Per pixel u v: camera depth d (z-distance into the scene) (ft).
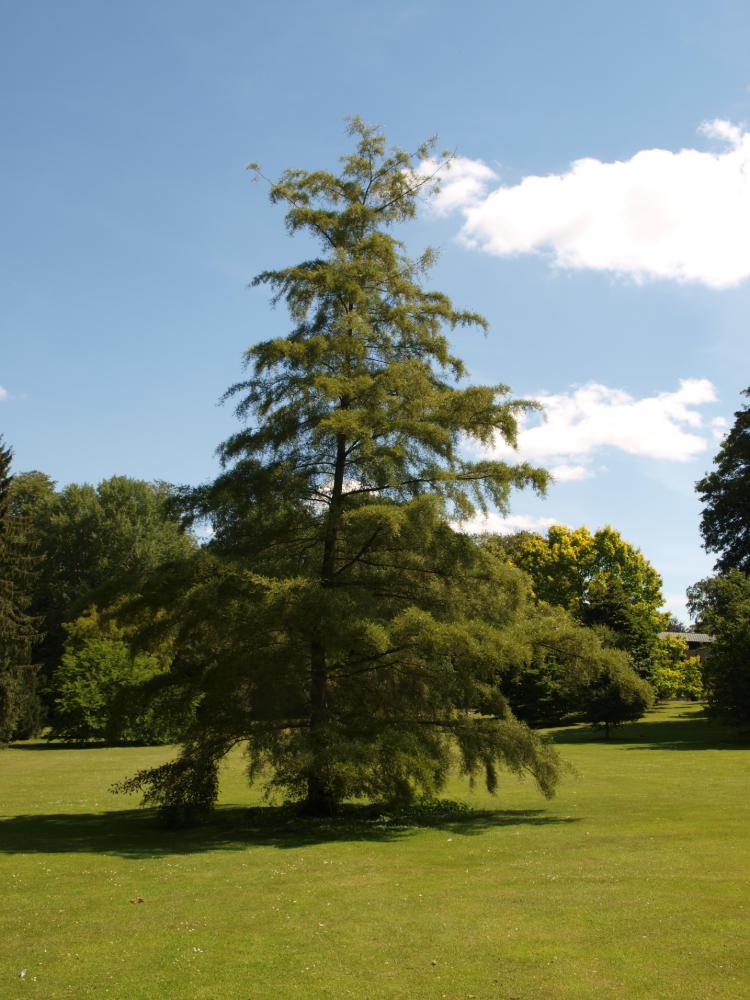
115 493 223.92
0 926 29.35
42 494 239.71
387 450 51.80
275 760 48.65
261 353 55.01
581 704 148.77
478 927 27.63
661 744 122.31
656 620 189.37
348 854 42.45
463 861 39.78
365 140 62.28
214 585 49.11
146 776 55.06
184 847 46.44
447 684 53.11
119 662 152.25
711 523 157.38
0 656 134.62
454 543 52.29
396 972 23.38
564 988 21.65
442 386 58.03
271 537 55.57
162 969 24.16
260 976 23.34
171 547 220.23
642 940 25.40
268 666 52.70
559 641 54.95
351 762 46.50
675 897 30.63
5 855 44.34
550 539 215.72
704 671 133.08
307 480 55.88
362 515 48.60
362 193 62.39
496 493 53.83
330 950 25.55
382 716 54.44
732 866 36.32
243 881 36.29
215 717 53.52
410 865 39.09
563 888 32.89
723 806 57.57
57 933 28.27
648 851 40.63
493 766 54.13
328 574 55.36
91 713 149.18
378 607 52.75
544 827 50.19
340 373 55.88
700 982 21.74
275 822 54.70
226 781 84.69
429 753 50.49
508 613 55.21
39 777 93.86
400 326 57.00
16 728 161.68
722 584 139.13
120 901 32.94
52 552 213.25
